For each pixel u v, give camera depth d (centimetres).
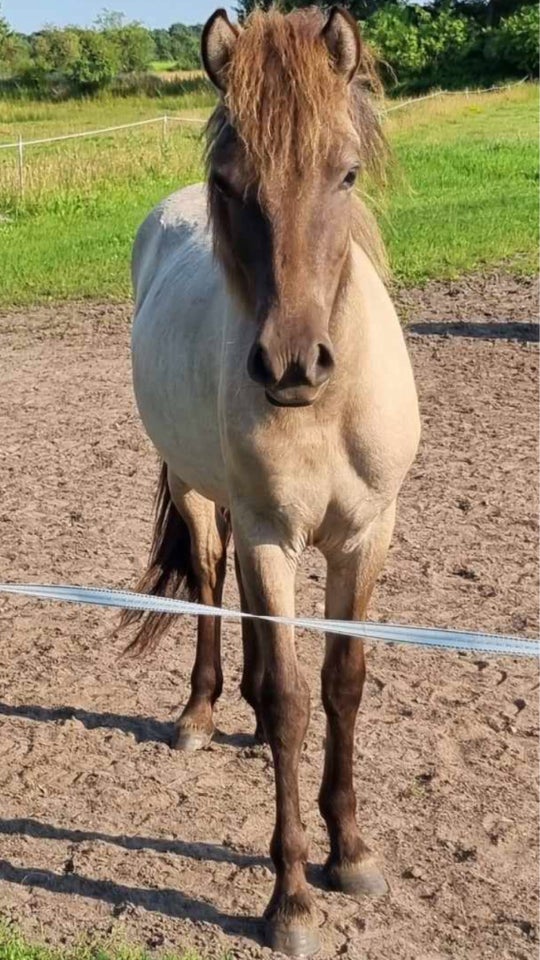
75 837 381
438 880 356
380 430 324
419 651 505
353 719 352
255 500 328
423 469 730
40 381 962
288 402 283
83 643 524
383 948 326
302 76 279
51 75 5231
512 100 3638
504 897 348
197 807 398
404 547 615
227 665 504
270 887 354
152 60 6375
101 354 1042
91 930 333
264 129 277
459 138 2720
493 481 707
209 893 352
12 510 682
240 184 284
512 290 1226
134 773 421
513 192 1895
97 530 652
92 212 1808
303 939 324
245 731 452
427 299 1198
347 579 348
